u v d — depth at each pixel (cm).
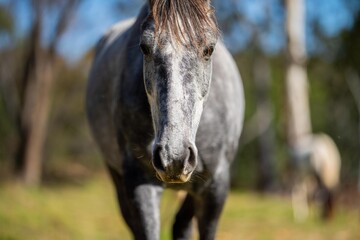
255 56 2716
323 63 2119
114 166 434
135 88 352
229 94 381
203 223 392
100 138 438
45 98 1878
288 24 1670
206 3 313
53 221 870
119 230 882
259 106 3023
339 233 881
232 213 1108
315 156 1227
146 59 303
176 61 288
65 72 2772
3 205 998
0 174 1848
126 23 490
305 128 1677
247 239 826
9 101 2562
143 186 360
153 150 280
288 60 1669
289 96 1662
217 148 366
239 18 2136
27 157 1853
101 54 465
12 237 730
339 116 2411
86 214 1052
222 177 379
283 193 1967
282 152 2952
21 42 2594
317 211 1205
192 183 372
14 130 2511
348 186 1437
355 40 2028
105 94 412
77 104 2925
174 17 293
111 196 1556
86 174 2573
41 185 1853
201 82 296
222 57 390
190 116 285
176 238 446
